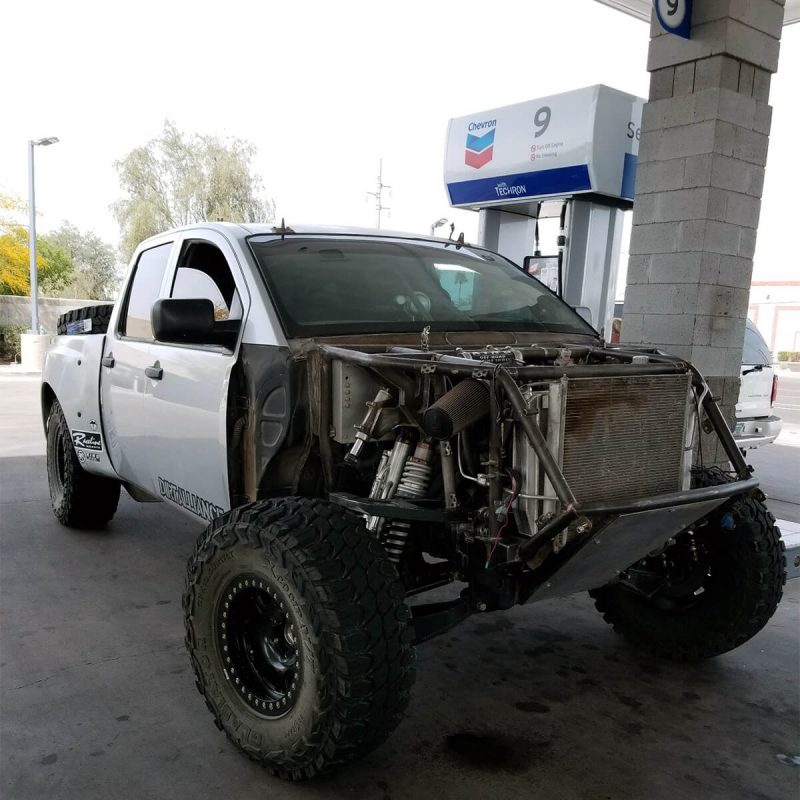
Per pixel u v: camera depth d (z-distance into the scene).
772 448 11.06
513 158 8.31
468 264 4.12
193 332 3.16
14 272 28.66
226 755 2.95
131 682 3.51
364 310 3.35
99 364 4.64
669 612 3.79
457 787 2.77
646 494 2.83
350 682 2.47
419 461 2.81
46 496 6.88
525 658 3.87
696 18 5.93
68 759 2.90
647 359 3.06
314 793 2.72
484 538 2.66
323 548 2.59
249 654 2.89
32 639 3.95
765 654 4.00
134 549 5.43
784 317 45.53
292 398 2.93
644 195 6.41
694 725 3.25
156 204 35.44
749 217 6.27
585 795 2.74
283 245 3.62
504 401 2.60
